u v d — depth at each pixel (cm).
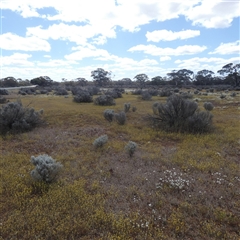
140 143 807
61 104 2162
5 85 7681
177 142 819
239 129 970
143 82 10388
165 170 547
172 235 313
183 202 392
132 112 1565
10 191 427
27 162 594
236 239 303
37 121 1062
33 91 4762
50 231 308
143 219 345
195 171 536
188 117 967
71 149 716
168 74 10488
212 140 805
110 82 10950
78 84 9875
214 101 2377
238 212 368
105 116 1216
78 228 320
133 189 439
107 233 314
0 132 916
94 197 407
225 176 504
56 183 460
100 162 591
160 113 1083
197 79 9356
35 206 375
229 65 9081
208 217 355
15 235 306
